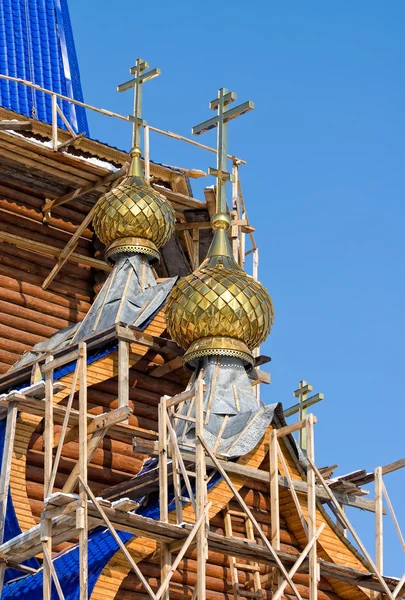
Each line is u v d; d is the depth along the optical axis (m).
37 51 47.59
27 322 38.44
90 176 39.47
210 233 41.12
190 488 30.20
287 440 32.38
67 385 34.09
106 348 35.03
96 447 31.86
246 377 34.56
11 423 32.91
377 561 32.41
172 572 28.53
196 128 37.38
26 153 38.75
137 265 37.47
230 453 31.91
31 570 31.56
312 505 31.38
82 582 28.33
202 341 34.75
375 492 32.88
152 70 39.91
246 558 30.86
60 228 39.97
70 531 29.66
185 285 35.03
